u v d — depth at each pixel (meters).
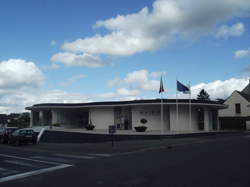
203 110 40.44
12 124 55.47
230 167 11.87
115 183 9.48
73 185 9.46
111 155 18.42
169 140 28.09
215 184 8.88
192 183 9.09
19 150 22.94
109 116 41.06
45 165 14.46
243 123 51.41
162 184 9.06
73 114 46.88
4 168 13.60
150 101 36.94
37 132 34.19
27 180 10.67
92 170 12.37
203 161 13.77
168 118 38.34
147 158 15.83
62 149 23.31
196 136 32.88
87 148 23.33
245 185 8.68
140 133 31.44
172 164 13.14
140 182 9.47
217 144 23.25
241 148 19.33
